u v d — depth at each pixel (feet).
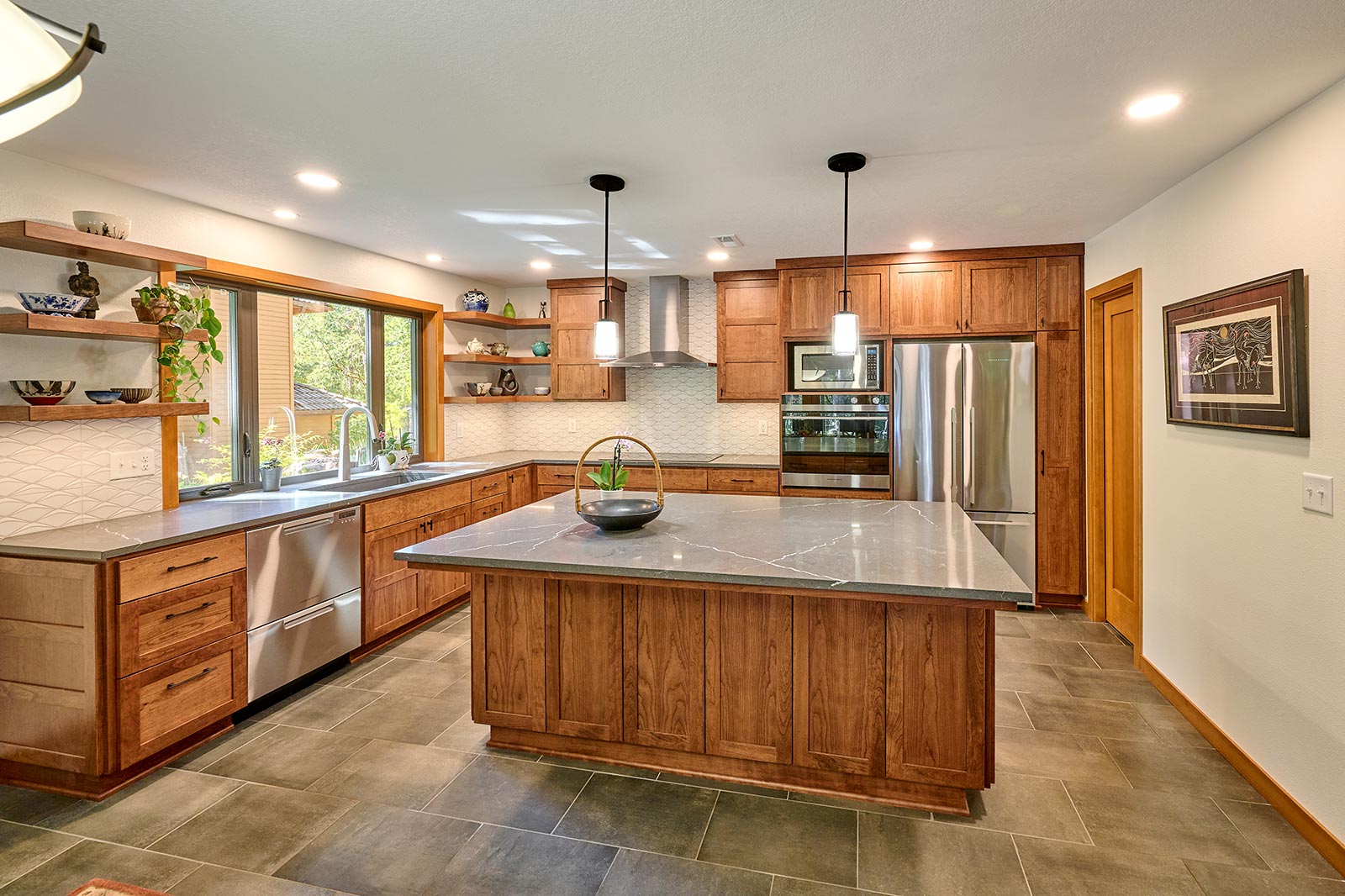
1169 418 10.45
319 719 10.12
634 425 20.10
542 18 5.86
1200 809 7.81
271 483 12.69
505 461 17.78
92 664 8.00
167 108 7.58
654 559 7.77
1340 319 6.86
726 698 8.37
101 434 9.73
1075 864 6.88
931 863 6.91
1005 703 10.56
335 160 9.25
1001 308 15.12
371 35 6.12
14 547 8.28
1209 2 5.57
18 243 8.39
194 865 6.89
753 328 17.53
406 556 8.14
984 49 6.38
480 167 9.59
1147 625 11.53
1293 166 7.63
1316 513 7.23
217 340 12.22
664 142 8.69
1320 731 7.18
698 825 7.57
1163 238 10.86
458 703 10.71
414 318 17.37
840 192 10.80
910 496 15.70
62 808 7.91
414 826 7.54
